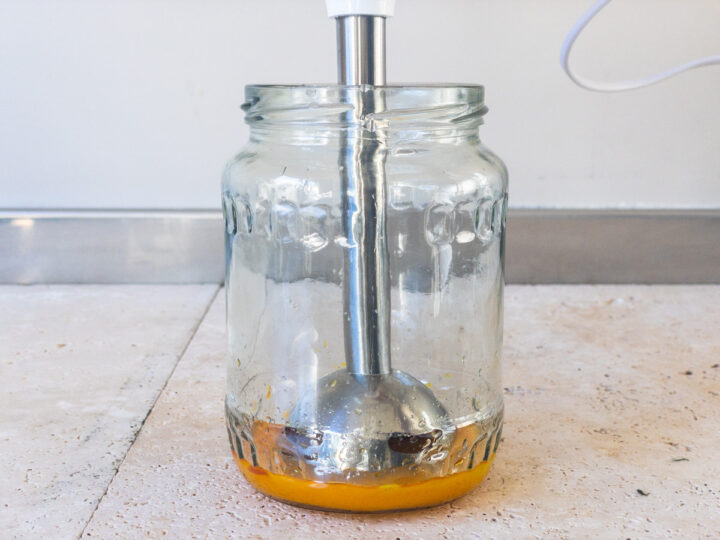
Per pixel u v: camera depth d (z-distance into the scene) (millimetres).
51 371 848
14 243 1214
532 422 705
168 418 719
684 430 688
